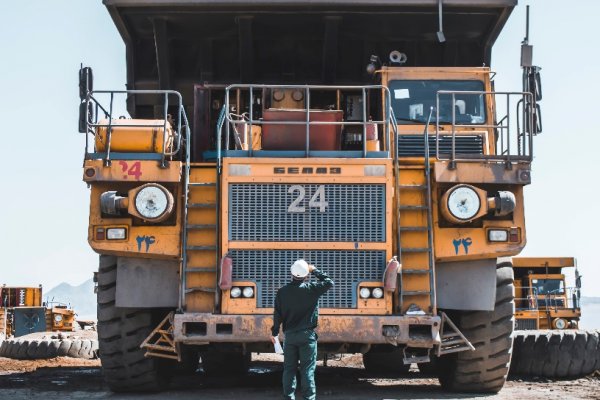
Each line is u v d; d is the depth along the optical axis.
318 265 13.57
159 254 13.66
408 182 14.02
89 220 13.79
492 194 14.10
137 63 17.36
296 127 14.15
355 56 17.41
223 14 16.47
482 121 16.50
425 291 13.66
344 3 16.22
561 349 18.02
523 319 36.31
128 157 13.77
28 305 49.75
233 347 14.02
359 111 16.88
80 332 33.22
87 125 13.88
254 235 13.60
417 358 13.55
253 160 13.74
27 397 14.71
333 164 13.72
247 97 16.94
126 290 13.90
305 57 17.45
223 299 13.45
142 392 15.11
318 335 13.23
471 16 16.59
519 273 38.06
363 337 13.23
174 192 13.88
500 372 14.59
